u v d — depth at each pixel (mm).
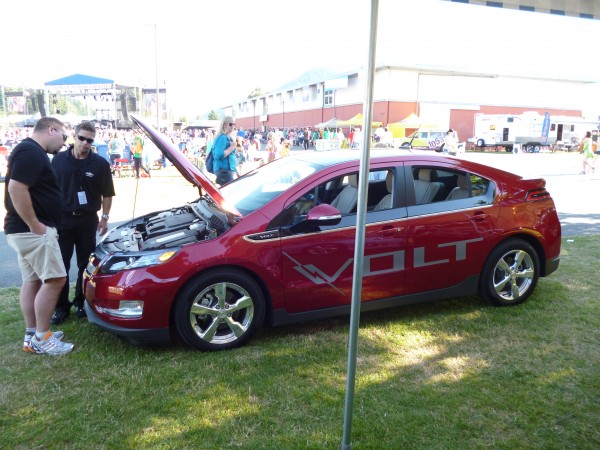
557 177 17609
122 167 19203
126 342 4105
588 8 3525
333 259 4059
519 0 3373
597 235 7918
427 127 34719
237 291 3918
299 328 4371
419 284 4379
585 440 2854
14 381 3498
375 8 2238
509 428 2961
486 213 4539
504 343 4051
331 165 4297
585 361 3740
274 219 3953
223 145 7773
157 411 3127
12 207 3721
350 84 48250
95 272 3871
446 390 3355
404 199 4309
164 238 4012
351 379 2553
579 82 50469
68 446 2809
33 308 3957
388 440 2836
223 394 3303
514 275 4770
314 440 2828
